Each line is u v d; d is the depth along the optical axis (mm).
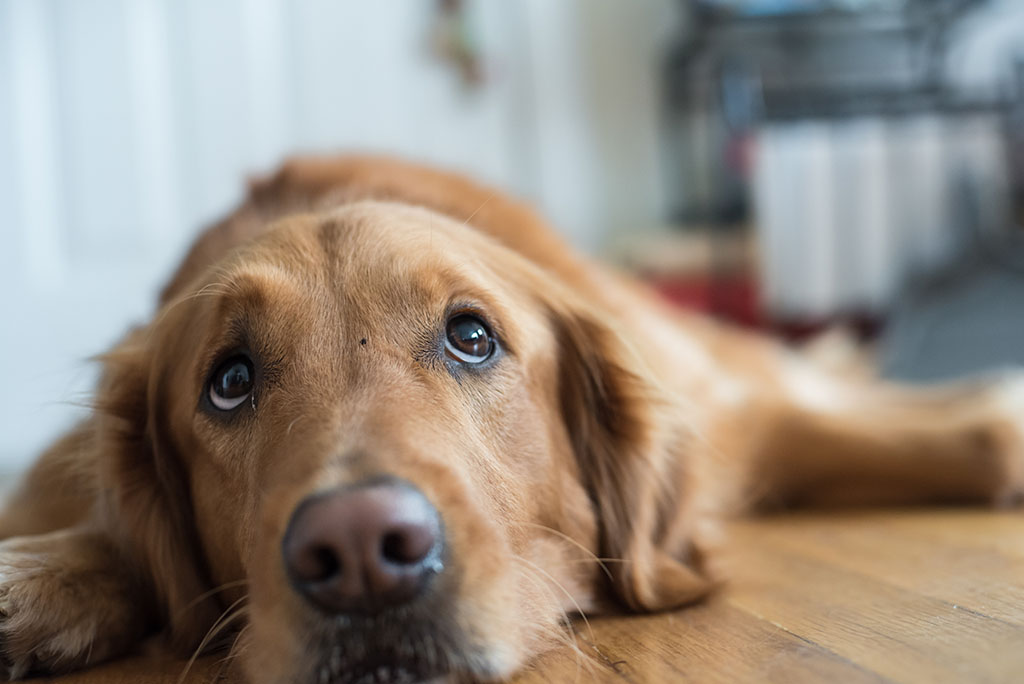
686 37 1391
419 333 404
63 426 546
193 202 1157
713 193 1304
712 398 613
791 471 621
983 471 582
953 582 422
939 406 698
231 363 411
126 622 431
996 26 1433
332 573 323
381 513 322
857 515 592
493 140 1344
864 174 1395
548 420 452
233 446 406
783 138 1371
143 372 460
